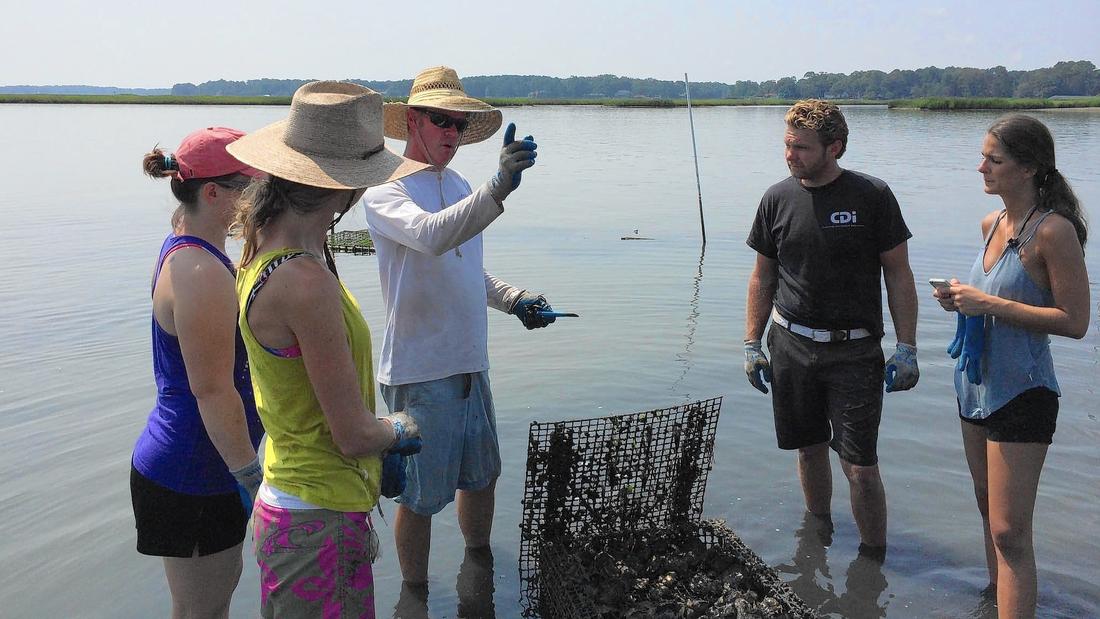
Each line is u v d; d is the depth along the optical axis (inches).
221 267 110.0
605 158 1077.8
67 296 362.6
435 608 155.8
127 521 182.4
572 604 141.4
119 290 373.4
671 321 334.3
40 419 233.6
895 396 254.1
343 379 97.0
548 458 157.9
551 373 273.4
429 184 152.9
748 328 188.4
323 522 101.3
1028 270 137.6
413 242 136.8
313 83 104.0
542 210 631.2
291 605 102.9
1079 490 194.4
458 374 151.8
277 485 103.0
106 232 521.0
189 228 112.2
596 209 636.7
